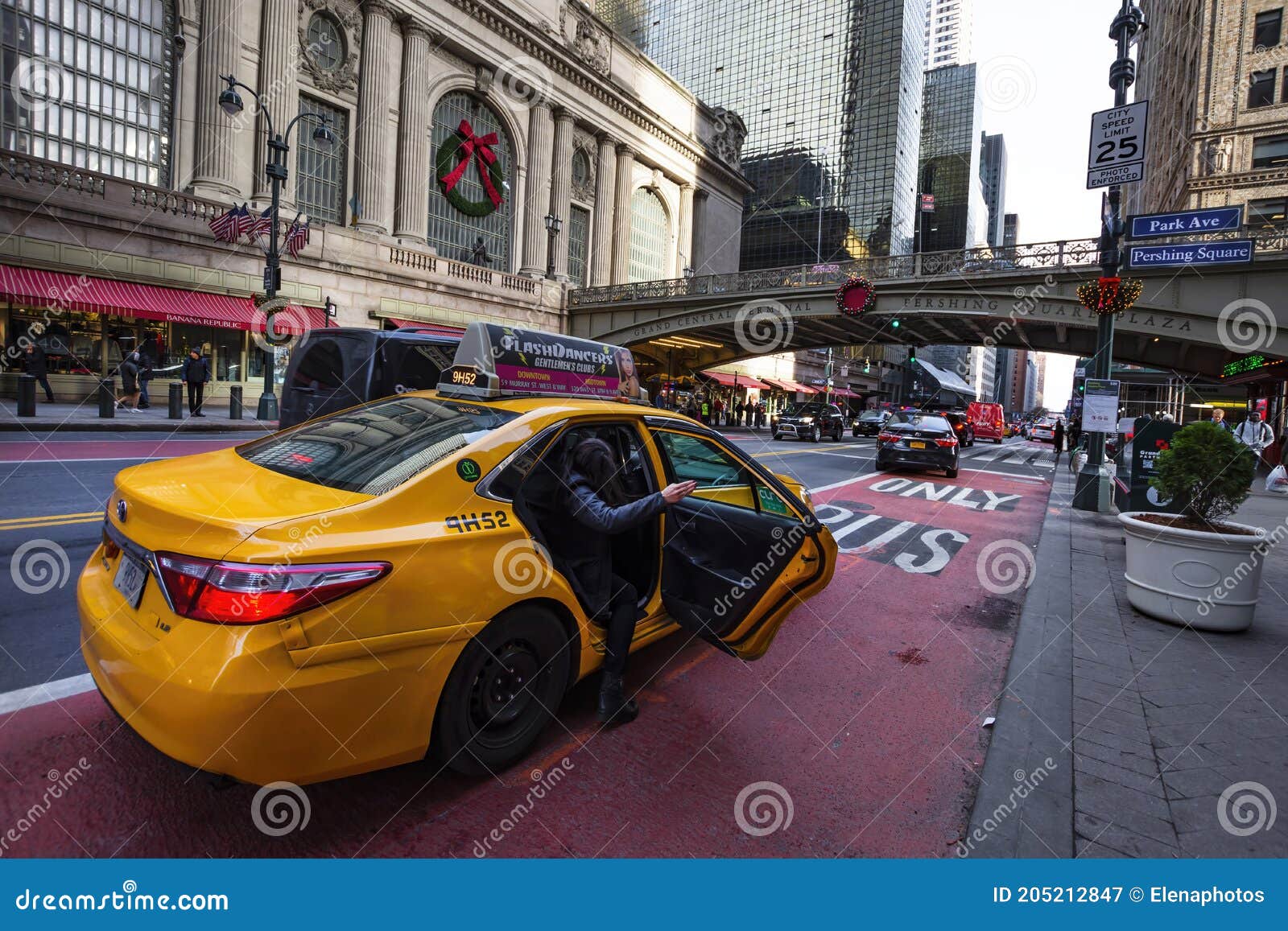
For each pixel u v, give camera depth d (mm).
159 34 23250
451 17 31297
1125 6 9797
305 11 26797
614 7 94625
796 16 78688
